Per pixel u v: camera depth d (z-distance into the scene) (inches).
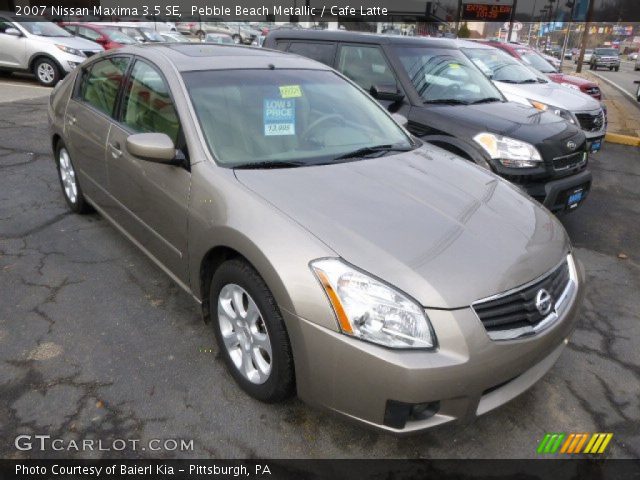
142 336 119.0
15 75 520.4
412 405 79.7
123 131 132.9
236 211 95.4
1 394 99.7
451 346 79.4
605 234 204.1
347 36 230.7
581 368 118.7
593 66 1716.3
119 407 98.6
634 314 143.3
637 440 98.9
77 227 171.6
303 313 82.8
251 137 115.1
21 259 149.6
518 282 87.2
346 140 127.1
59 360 109.7
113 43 575.2
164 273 136.9
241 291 97.5
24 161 238.1
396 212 96.4
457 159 134.8
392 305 79.4
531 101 302.4
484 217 101.0
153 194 118.3
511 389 88.4
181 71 122.4
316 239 86.3
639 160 333.4
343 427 96.9
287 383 90.8
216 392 103.5
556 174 179.5
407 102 205.5
